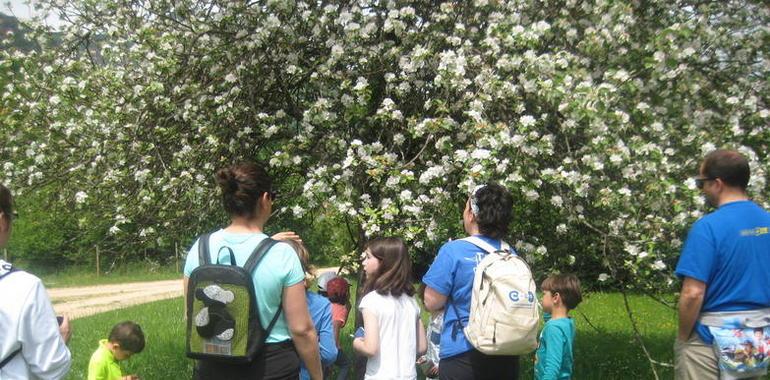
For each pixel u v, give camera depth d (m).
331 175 4.89
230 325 2.46
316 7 5.53
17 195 5.78
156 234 5.69
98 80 5.70
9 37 6.45
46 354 2.23
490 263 3.11
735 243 3.04
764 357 3.03
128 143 5.41
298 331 2.56
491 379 3.17
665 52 4.83
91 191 5.61
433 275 3.26
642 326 10.27
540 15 5.32
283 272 2.54
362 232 5.45
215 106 5.44
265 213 2.73
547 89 4.43
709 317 3.10
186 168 5.36
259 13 5.48
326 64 5.23
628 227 4.52
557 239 5.11
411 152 5.28
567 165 4.52
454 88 4.76
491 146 4.38
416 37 5.19
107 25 5.97
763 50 5.64
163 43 5.40
